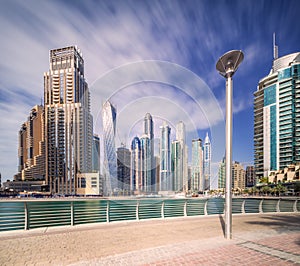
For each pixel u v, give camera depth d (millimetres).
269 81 84750
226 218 6207
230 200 6203
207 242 5742
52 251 5051
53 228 7461
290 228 7805
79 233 6832
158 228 7641
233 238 6180
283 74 79438
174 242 5773
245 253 4820
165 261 4352
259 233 6867
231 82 6219
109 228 7586
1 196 64375
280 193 63500
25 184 84188
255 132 89812
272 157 79188
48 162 55656
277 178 70500
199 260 4398
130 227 7777
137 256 4656
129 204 8891
